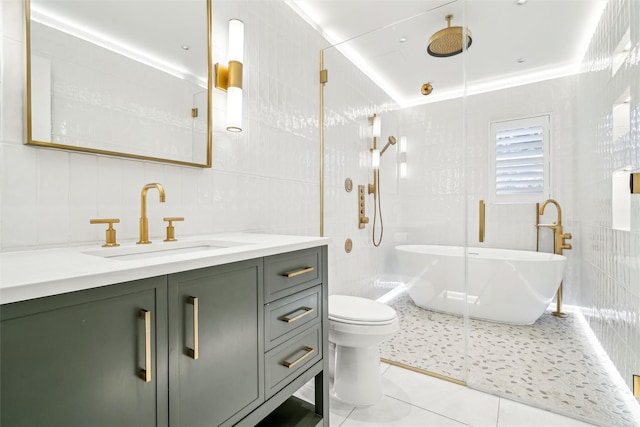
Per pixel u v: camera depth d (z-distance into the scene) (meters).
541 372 1.88
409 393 1.76
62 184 1.05
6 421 0.54
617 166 1.66
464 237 2.19
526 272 2.18
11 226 0.94
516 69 2.14
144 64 1.28
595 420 1.50
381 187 2.39
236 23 1.56
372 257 2.41
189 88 1.45
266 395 1.09
